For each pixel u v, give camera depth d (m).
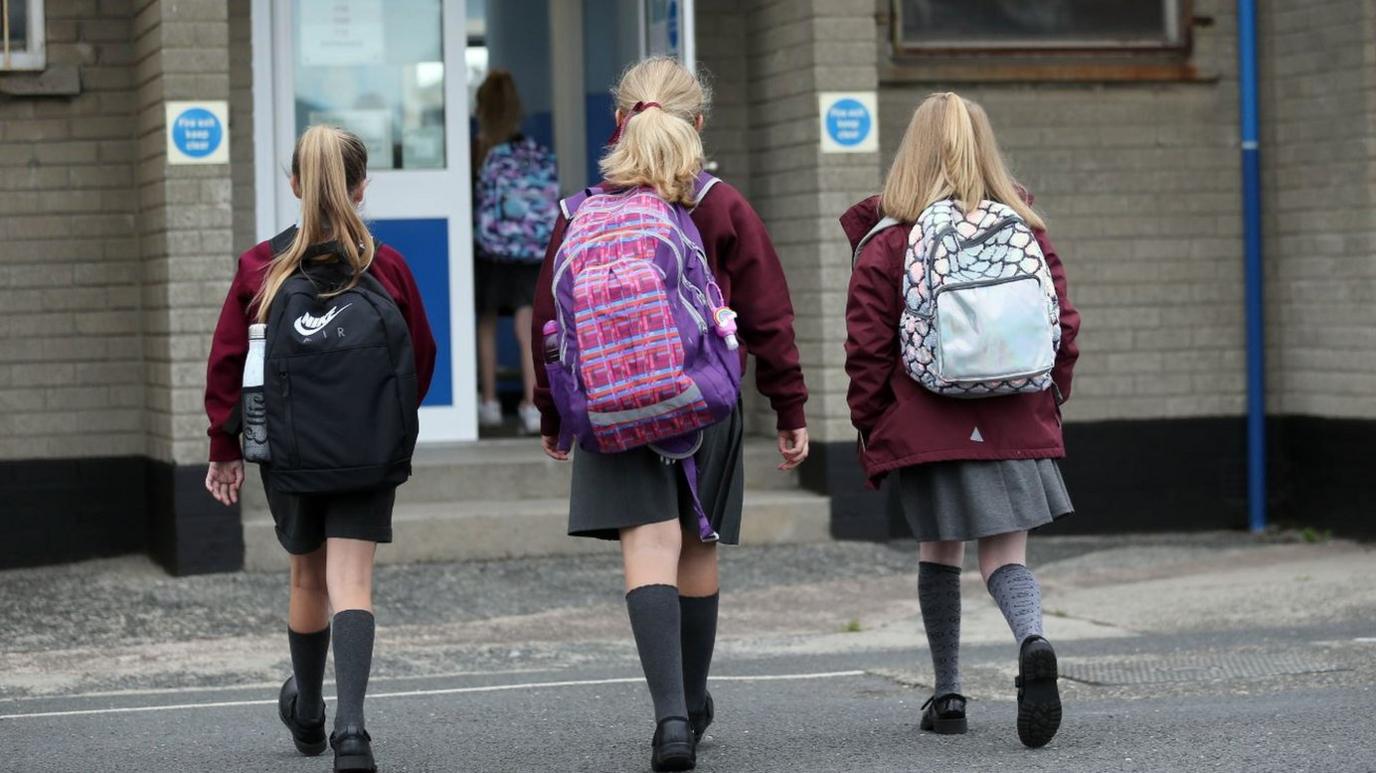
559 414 8.77
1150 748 8.78
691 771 8.32
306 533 8.66
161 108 15.88
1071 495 19.08
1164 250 19.17
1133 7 19.14
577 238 8.24
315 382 8.32
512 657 13.27
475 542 16.55
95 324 17.14
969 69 18.69
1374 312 18.17
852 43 17.28
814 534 17.30
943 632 9.36
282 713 9.32
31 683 12.56
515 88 18.94
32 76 16.86
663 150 8.43
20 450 17.00
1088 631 14.01
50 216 17.03
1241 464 19.34
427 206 18.34
